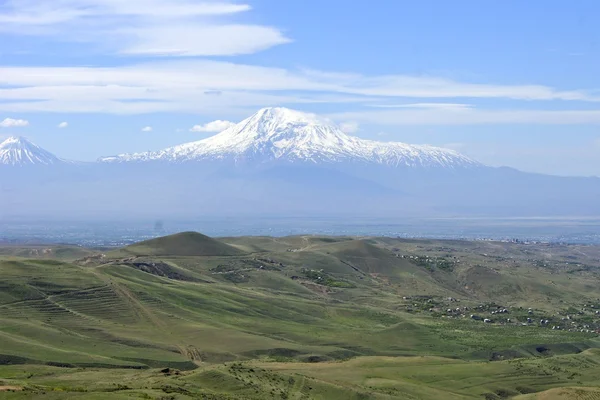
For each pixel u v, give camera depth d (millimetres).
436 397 188875
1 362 190000
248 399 153125
